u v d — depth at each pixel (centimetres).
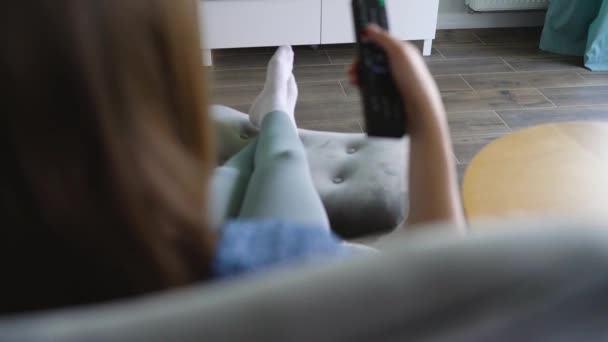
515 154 117
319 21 281
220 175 112
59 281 31
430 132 57
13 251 30
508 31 323
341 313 19
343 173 138
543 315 20
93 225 30
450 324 19
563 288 19
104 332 19
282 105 140
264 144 111
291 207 80
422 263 19
